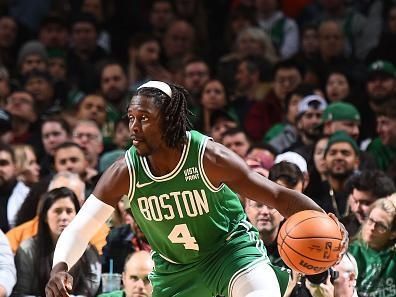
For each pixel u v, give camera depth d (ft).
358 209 41.11
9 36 67.36
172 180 29.14
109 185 29.60
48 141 52.49
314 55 64.80
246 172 29.01
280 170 38.29
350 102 57.93
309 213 28.68
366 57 64.95
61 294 28.48
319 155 47.29
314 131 52.34
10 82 62.08
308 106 52.54
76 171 48.11
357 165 46.73
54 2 71.92
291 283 34.86
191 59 62.28
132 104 28.73
